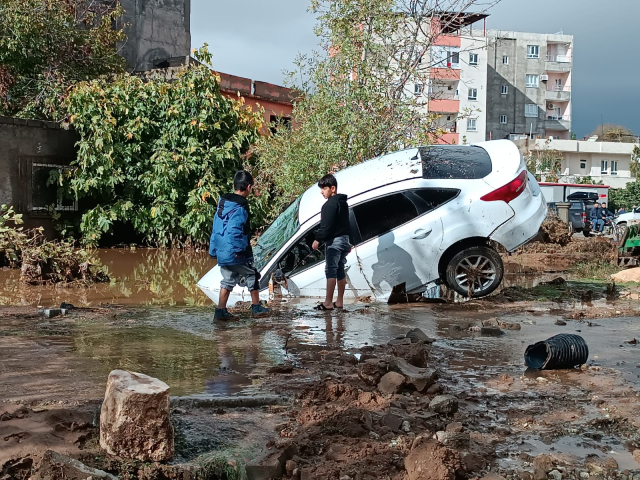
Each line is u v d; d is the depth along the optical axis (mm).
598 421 4332
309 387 4836
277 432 4074
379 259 9359
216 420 4301
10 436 3732
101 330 7301
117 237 18188
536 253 17672
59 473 3191
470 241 9648
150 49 30547
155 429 3596
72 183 16891
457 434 3945
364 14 14789
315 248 8656
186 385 5051
